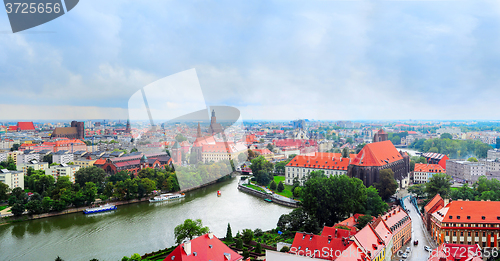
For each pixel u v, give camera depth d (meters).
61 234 155.00
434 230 148.12
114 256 127.69
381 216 137.00
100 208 195.88
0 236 153.88
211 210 189.75
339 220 158.62
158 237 146.50
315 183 163.75
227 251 95.12
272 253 93.94
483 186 196.75
